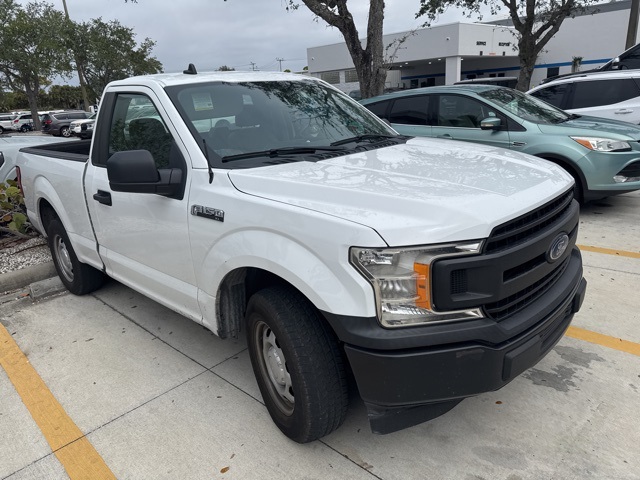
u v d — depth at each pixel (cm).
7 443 298
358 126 375
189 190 298
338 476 257
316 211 235
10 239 633
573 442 269
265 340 280
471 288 215
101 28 3781
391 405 223
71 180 422
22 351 398
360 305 216
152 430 299
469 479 250
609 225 620
